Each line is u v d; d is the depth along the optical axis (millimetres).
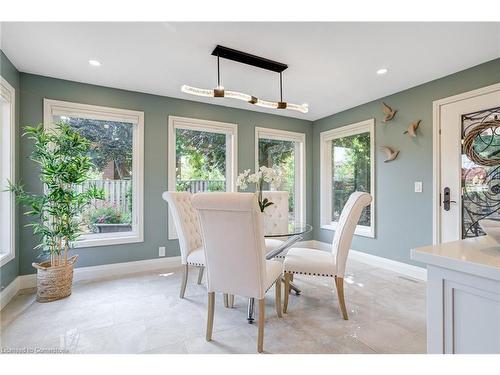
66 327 1906
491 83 2438
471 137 2582
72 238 2482
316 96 3404
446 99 2766
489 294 779
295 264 2131
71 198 2402
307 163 4586
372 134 3553
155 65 2545
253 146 4066
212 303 1750
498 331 764
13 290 2463
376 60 2430
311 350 1635
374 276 3070
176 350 1639
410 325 1945
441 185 2811
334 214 4383
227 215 1604
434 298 916
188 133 3672
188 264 2453
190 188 3670
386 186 3395
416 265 3029
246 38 2086
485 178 2490
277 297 2059
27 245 2678
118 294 2514
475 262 796
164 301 2365
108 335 1802
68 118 2996
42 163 2408
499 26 1901
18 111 2607
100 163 3162
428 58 2396
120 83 2988
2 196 2420
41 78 2748
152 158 3344
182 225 2477
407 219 3141
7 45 2168
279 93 3283
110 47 2213
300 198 4574
